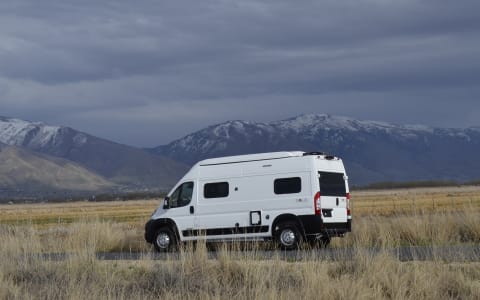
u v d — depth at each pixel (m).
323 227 20.05
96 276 13.40
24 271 14.09
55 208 138.38
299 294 10.82
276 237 20.41
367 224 22.14
